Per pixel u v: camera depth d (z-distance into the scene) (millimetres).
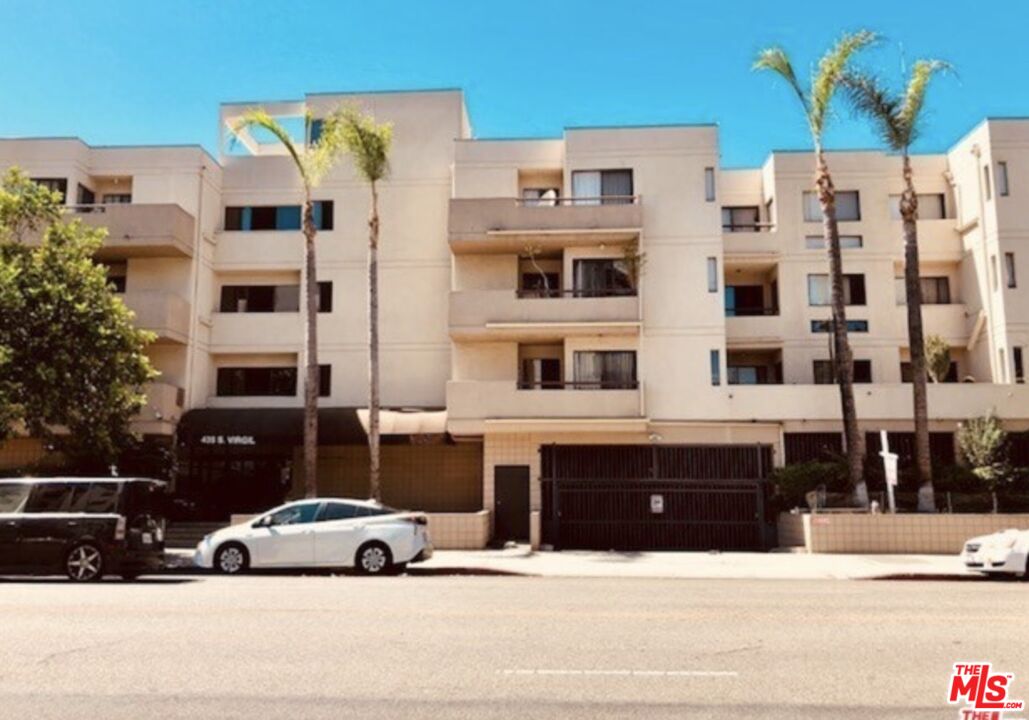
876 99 22297
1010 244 26719
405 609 10484
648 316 26062
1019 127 27297
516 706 6086
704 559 19797
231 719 5773
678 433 25516
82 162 28094
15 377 19188
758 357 30312
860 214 29609
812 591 13297
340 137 23266
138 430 25188
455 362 27109
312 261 23141
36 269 20016
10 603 10836
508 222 26125
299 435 25750
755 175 31750
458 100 29641
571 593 12664
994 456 22828
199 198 28109
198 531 24125
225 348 28578
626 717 5852
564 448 25422
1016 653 7984
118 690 6484
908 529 20453
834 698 6375
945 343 27625
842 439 25422
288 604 10875
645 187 26828
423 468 28094
